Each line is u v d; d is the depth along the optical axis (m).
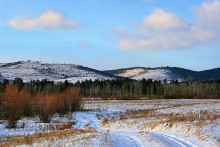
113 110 63.84
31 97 56.03
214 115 33.50
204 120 28.38
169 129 27.42
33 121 48.91
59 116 57.44
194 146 17.14
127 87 159.75
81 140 21.20
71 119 51.84
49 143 19.89
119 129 36.19
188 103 75.56
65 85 147.38
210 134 19.92
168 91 144.25
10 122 41.31
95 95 138.25
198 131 21.64
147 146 17.70
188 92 141.88
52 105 50.50
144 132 27.41
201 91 138.25
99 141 20.33
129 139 22.02
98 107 71.44
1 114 48.47
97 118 51.09
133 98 111.38
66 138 23.97
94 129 36.59
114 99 108.31
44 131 35.84
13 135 32.75
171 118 35.00
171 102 83.81
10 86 50.38
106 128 39.44
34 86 120.69
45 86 134.25
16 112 42.47
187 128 24.47
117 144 18.97
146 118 41.84
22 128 40.16
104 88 150.50
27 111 55.06
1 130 38.12
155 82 156.50
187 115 37.62
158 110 55.97
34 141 23.53
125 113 53.25
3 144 23.55
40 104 49.41
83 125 44.41
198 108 56.12
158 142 19.14
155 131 27.95
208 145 17.02
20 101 51.84
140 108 66.50
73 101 62.25
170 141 19.53
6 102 44.59
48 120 48.16
